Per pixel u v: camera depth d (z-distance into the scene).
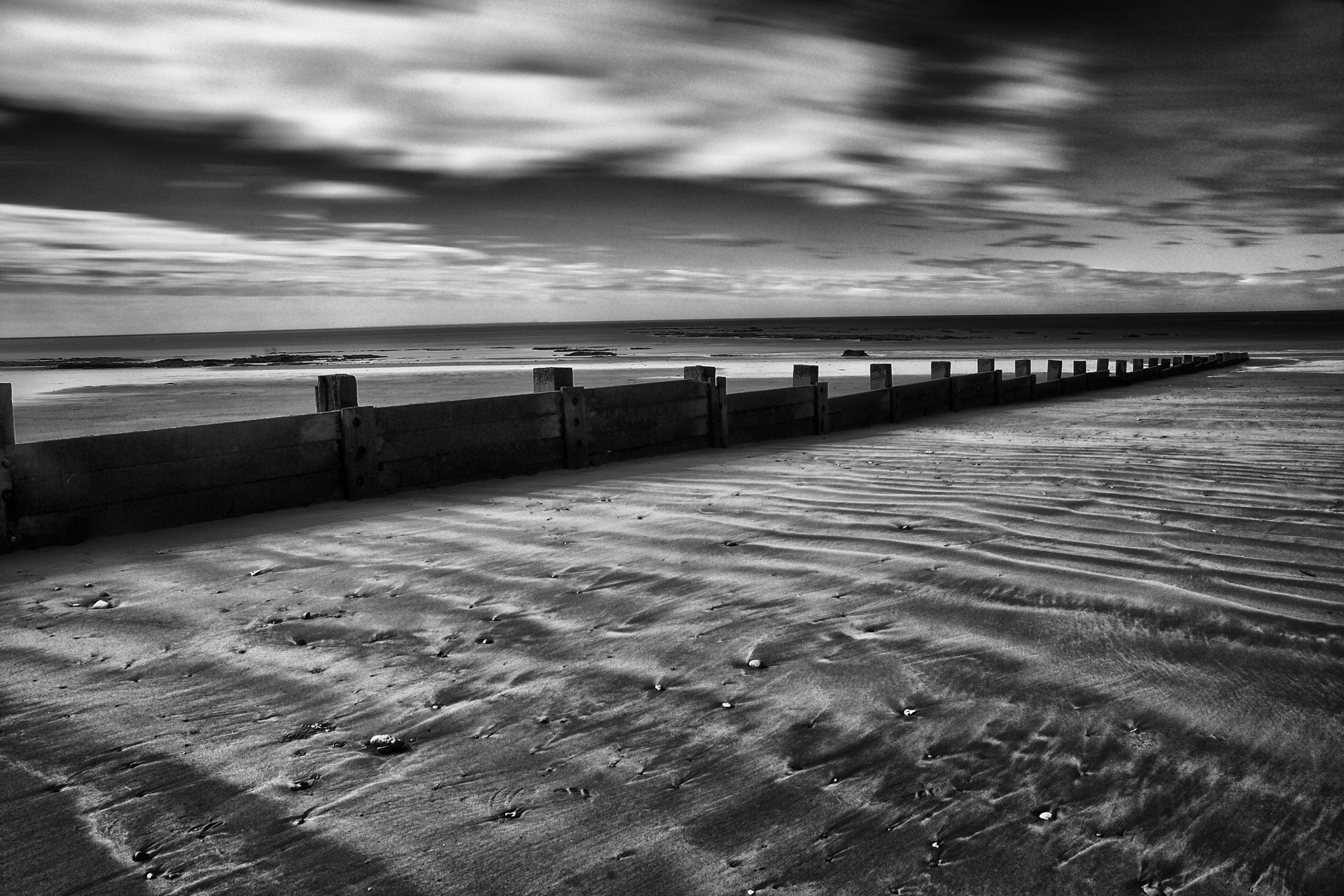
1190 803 2.31
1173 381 25.48
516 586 4.28
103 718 2.92
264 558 4.94
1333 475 6.89
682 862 2.13
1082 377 20.75
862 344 83.00
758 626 3.65
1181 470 7.27
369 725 2.85
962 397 15.39
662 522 5.63
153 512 5.68
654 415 9.16
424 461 7.18
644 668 3.26
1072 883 2.02
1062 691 2.97
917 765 2.54
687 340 115.12
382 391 30.45
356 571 4.62
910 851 2.15
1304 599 3.82
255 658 3.43
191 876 2.10
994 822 2.26
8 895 2.03
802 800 2.38
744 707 2.93
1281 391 19.36
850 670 3.19
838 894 2.01
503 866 2.12
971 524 5.33
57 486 5.26
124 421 21.58
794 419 11.16
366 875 2.10
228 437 6.02
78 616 3.95
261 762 2.63
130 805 2.40
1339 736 2.62
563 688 3.11
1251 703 2.84
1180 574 4.23
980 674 3.12
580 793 2.44
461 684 3.16
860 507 5.93
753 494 6.59
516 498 6.68
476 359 59.16
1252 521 5.30
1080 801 2.34
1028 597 3.93
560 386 8.24
